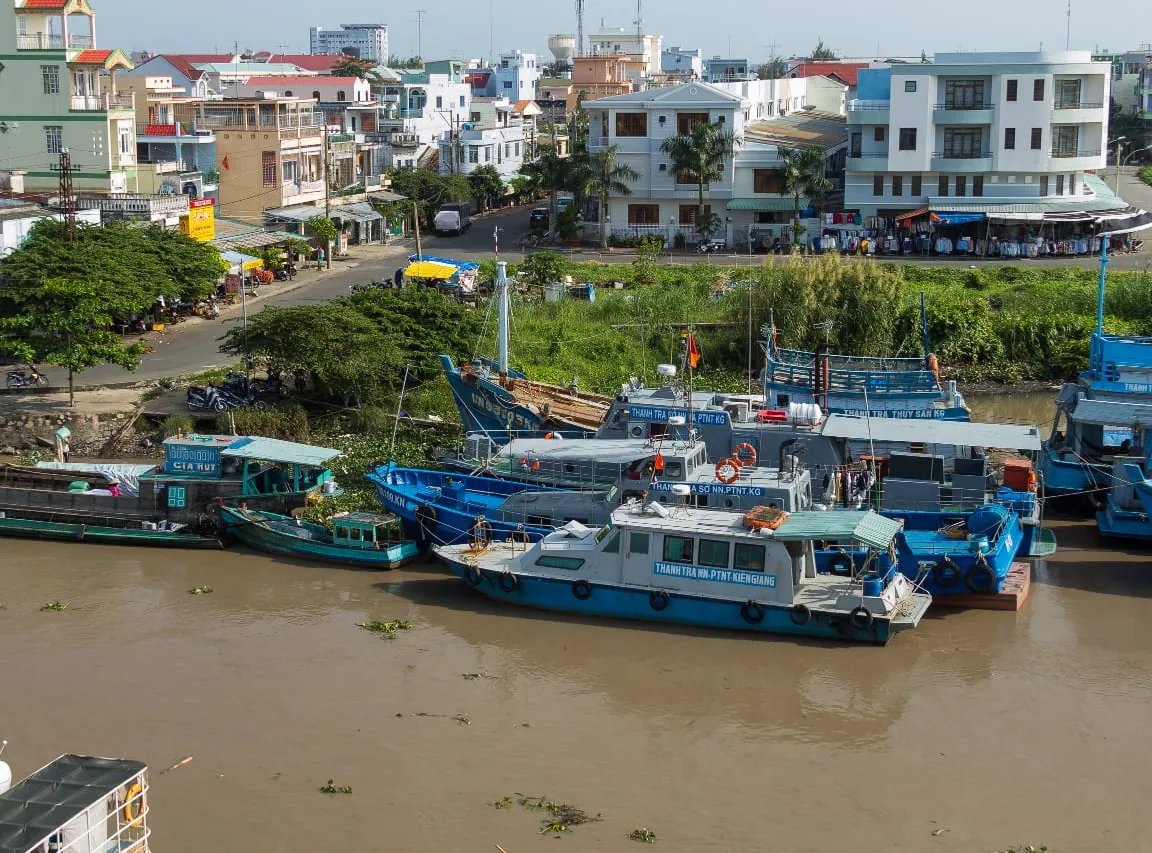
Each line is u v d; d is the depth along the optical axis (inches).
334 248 3346.5
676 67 7559.1
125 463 1665.8
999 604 1259.2
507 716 1053.2
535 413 1649.9
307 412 1863.9
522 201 4697.3
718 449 1475.1
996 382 2193.7
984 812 915.4
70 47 2878.9
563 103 6535.4
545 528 1359.5
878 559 1210.0
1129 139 5989.2
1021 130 3176.7
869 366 1839.3
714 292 2544.3
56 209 2378.2
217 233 3002.0
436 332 2062.0
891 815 911.7
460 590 1325.0
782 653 1168.2
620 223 3462.1
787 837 885.2
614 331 2300.7
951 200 3243.1
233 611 1263.5
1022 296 2513.5
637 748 1004.6
